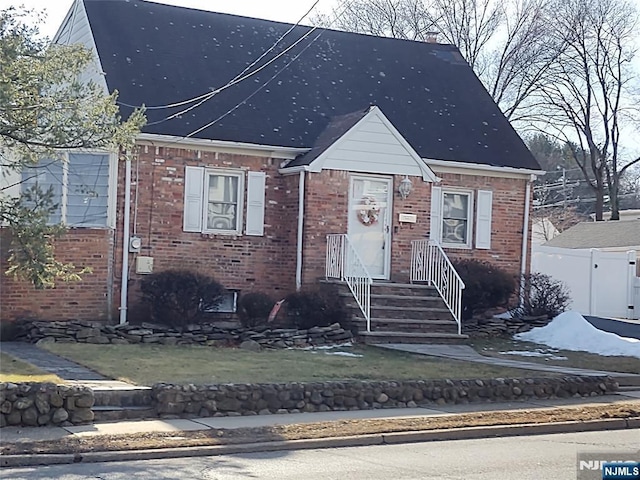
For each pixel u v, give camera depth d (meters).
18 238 14.38
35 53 14.45
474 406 14.59
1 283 19.98
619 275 30.88
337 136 22.53
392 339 20.55
